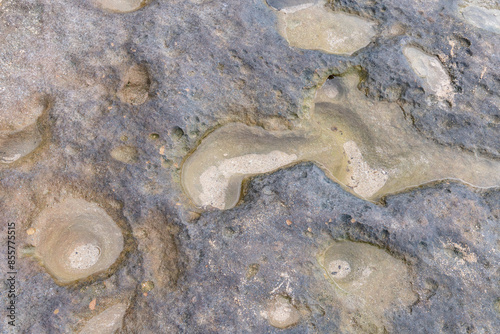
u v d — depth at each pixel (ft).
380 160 7.48
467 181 7.43
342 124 7.54
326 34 7.80
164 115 7.39
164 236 7.11
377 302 7.00
